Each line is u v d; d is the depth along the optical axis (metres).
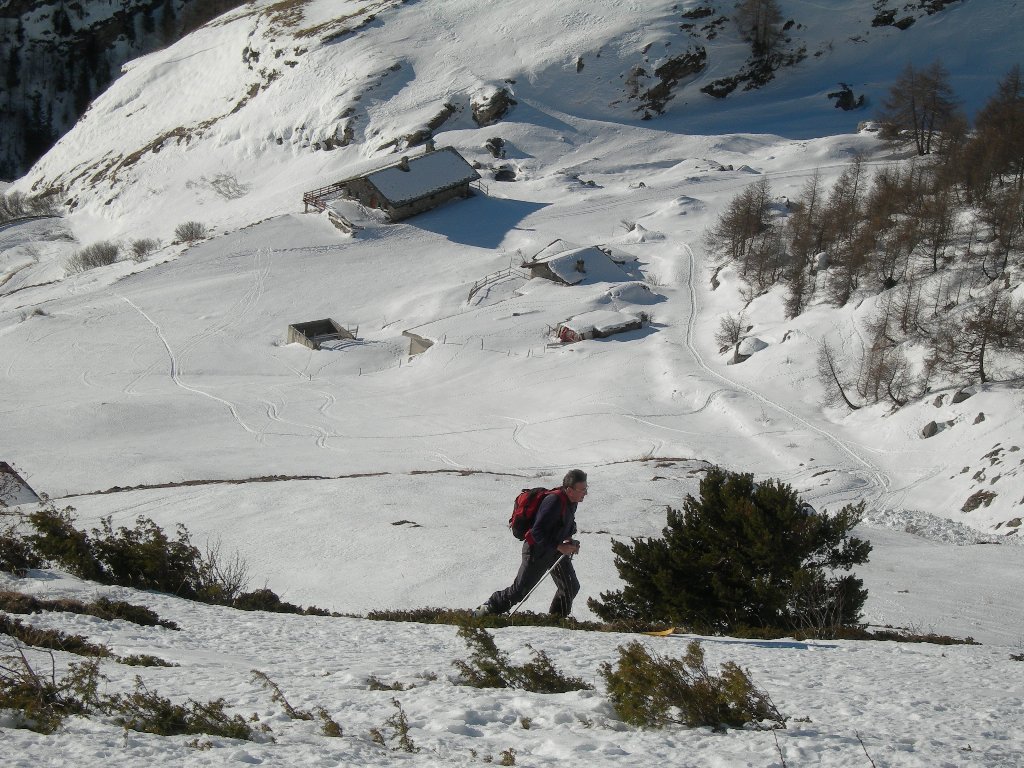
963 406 47.53
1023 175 71.38
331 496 33.34
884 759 5.25
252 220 112.75
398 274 88.88
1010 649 12.10
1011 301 53.31
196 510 32.09
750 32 137.88
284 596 21.44
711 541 13.84
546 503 11.93
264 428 57.38
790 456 48.34
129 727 5.37
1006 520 38.03
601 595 14.31
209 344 75.88
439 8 151.50
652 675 6.36
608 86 134.12
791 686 7.61
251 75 152.12
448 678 7.68
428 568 23.33
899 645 11.13
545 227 97.00
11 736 4.98
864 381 54.56
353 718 6.10
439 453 51.41
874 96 132.25
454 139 124.12
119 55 190.25
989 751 5.48
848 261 66.62
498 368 67.19
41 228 137.75
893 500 42.75
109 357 73.38
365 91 134.50
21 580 12.50
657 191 104.06
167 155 144.88
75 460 49.66
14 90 184.75
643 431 53.53
